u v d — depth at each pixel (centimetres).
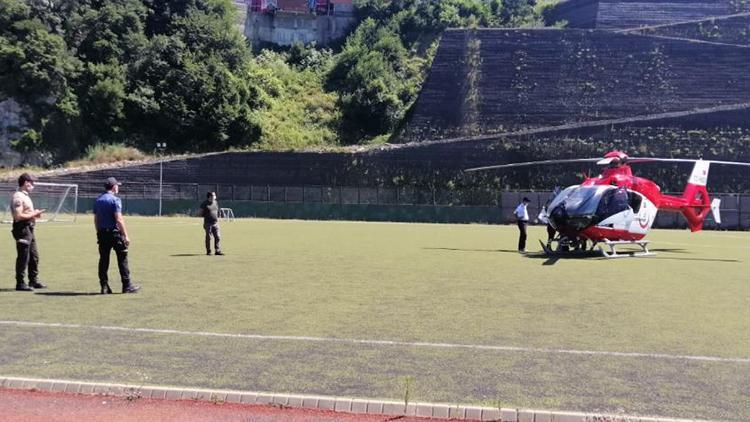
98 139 7675
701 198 2758
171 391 668
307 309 1152
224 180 6950
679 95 7150
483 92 7525
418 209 6316
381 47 9188
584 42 7669
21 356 802
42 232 3347
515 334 956
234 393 659
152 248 2470
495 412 617
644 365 791
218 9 9269
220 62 8188
